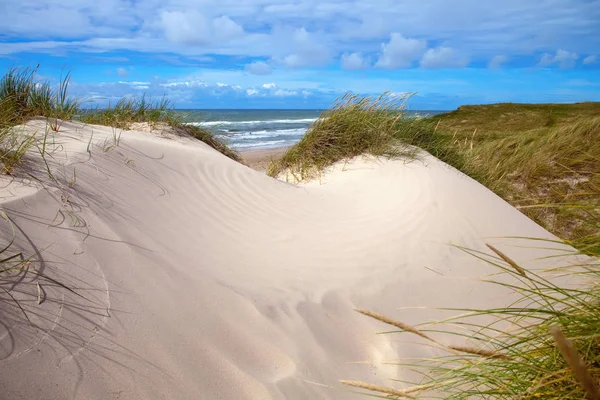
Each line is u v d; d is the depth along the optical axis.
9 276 2.15
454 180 5.96
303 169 6.92
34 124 4.18
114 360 2.02
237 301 2.79
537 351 1.65
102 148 3.99
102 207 3.13
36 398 1.72
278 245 3.92
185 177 4.43
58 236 2.58
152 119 6.42
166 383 2.02
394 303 3.40
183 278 2.79
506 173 8.22
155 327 2.30
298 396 2.15
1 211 2.52
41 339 1.95
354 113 7.48
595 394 0.80
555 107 21.58
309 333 2.71
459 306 3.54
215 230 3.75
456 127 17.59
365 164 6.66
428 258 4.27
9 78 4.60
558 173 7.69
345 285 3.49
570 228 6.36
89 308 2.22
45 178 3.08
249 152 13.46
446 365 2.54
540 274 4.14
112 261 2.63
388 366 2.59
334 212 5.14
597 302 1.80
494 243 4.84
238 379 2.18
